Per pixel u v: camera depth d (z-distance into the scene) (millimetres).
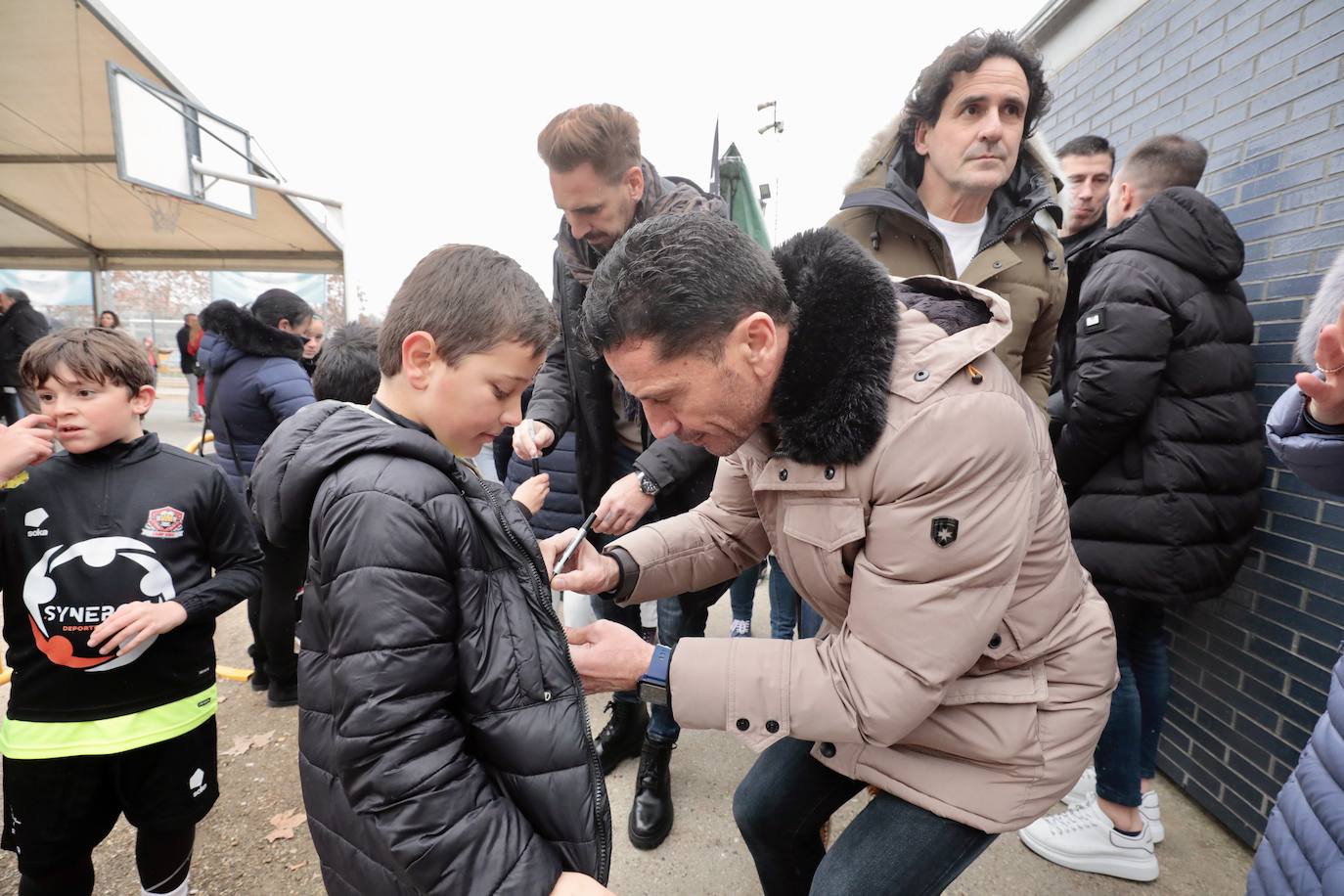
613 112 1637
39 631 1369
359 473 834
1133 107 2623
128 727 1404
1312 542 1759
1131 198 2121
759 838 1289
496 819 807
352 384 2342
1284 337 1897
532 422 1936
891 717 914
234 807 2059
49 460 1465
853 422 896
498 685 861
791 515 1013
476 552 868
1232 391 1769
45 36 6934
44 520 1408
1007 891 1759
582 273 1863
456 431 987
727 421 953
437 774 785
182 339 10211
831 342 899
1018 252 1760
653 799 1923
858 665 934
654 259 837
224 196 8461
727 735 2473
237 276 13352
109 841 1893
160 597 1469
